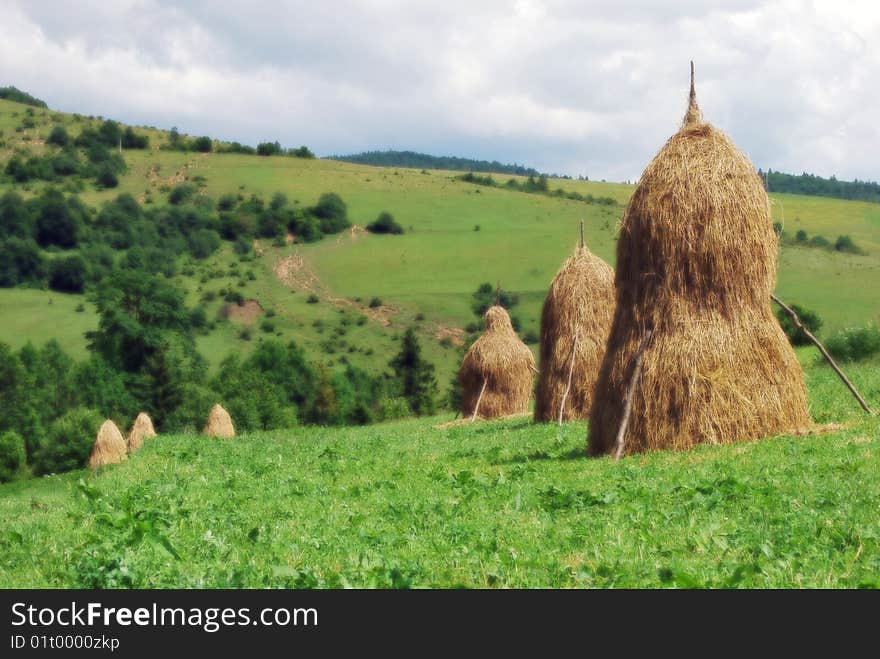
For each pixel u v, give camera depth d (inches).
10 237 6761.8
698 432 848.9
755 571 461.4
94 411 3619.6
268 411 4074.8
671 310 876.6
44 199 7401.6
